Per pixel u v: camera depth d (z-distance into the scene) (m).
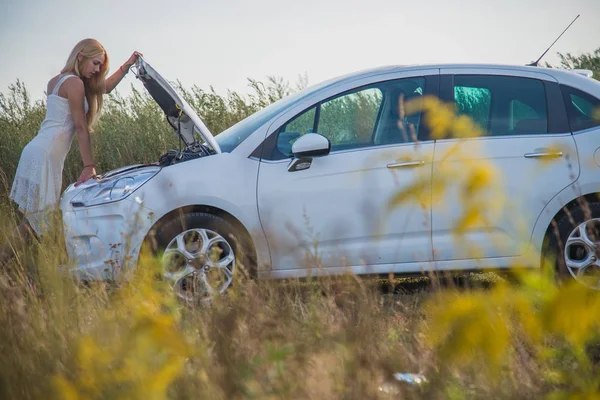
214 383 4.10
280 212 10.70
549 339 4.43
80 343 3.83
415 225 10.63
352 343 4.21
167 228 10.61
